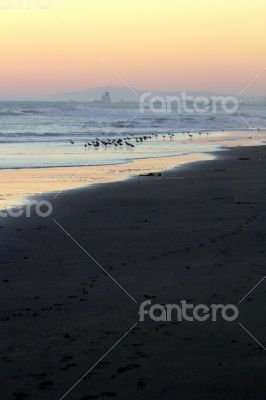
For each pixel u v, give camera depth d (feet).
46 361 19.27
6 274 30.96
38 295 27.04
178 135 203.62
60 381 17.75
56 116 336.90
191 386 17.33
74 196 60.80
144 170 90.58
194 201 57.52
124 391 17.07
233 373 18.20
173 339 21.18
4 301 26.12
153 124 283.38
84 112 418.72
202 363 18.98
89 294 27.17
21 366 18.86
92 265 32.71
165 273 30.71
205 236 40.19
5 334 21.86
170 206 54.19
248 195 61.98
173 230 42.55
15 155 112.88
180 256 34.50
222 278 29.53
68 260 33.99
